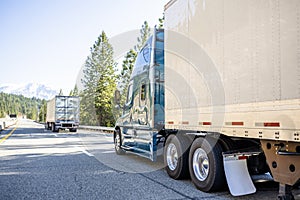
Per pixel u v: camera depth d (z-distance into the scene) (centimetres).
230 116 517
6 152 1294
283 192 435
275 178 445
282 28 413
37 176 775
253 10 467
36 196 589
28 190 635
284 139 405
